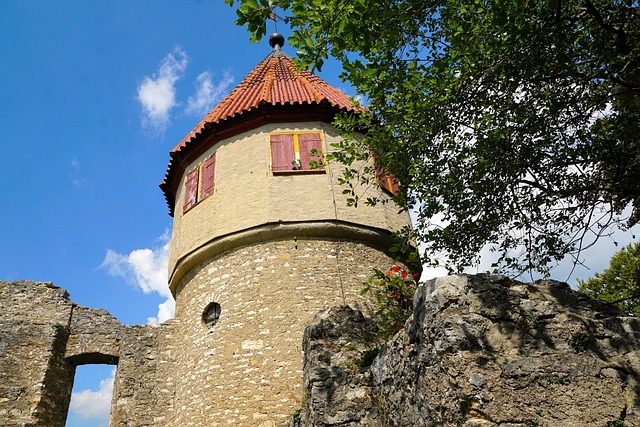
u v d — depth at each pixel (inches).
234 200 557.3
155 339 590.2
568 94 343.6
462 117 348.5
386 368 303.3
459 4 328.2
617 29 330.0
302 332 485.4
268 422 448.8
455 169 357.4
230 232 539.2
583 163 346.6
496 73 320.8
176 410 520.4
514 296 240.7
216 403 473.4
